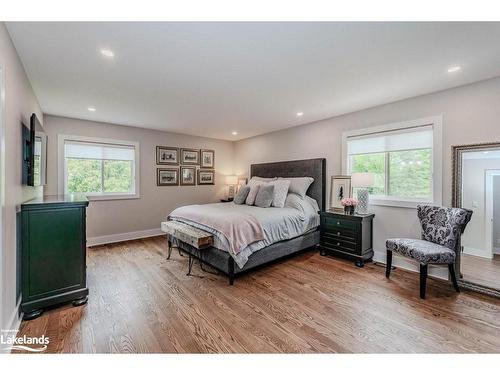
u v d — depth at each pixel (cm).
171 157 532
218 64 226
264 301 233
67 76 249
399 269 319
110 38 184
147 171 497
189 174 561
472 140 266
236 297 240
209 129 502
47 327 189
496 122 252
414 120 311
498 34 179
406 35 181
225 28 173
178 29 173
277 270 314
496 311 215
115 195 458
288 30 175
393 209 333
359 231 329
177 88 283
